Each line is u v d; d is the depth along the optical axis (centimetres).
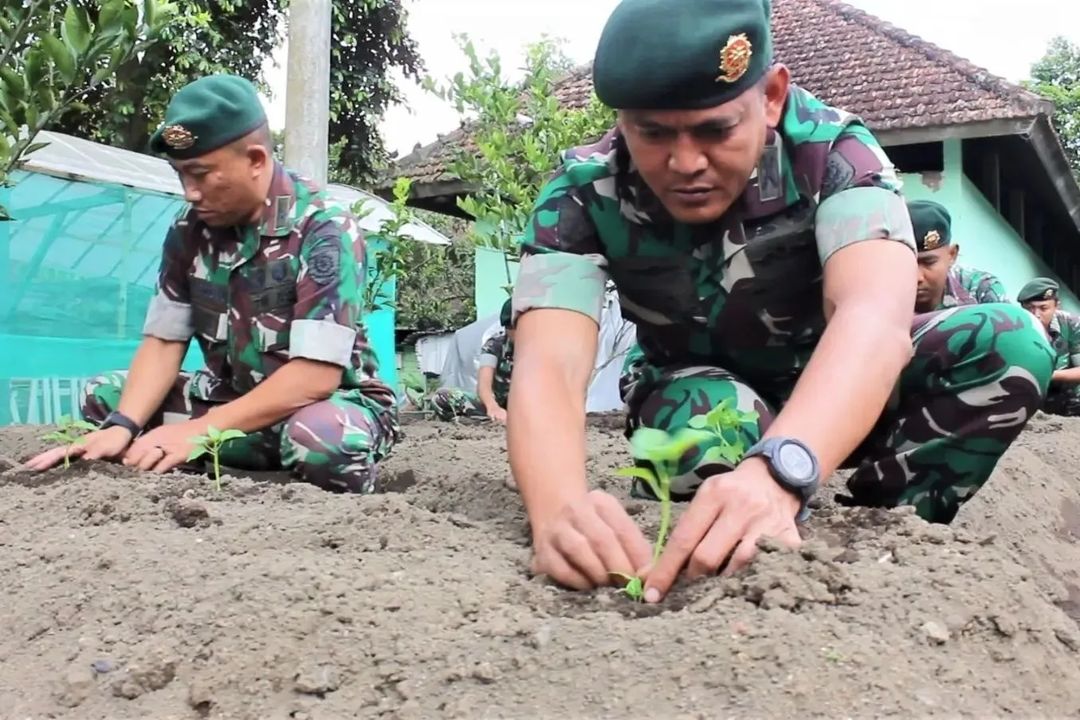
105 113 985
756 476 148
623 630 131
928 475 219
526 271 192
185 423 282
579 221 199
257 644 139
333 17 1155
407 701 124
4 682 143
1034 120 876
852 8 1165
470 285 1591
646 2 160
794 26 1169
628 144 170
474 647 132
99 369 570
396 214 643
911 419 217
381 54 1249
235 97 278
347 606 145
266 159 287
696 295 204
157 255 595
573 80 1114
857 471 227
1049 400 774
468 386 773
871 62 1044
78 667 141
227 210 286
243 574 161
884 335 159
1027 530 343
